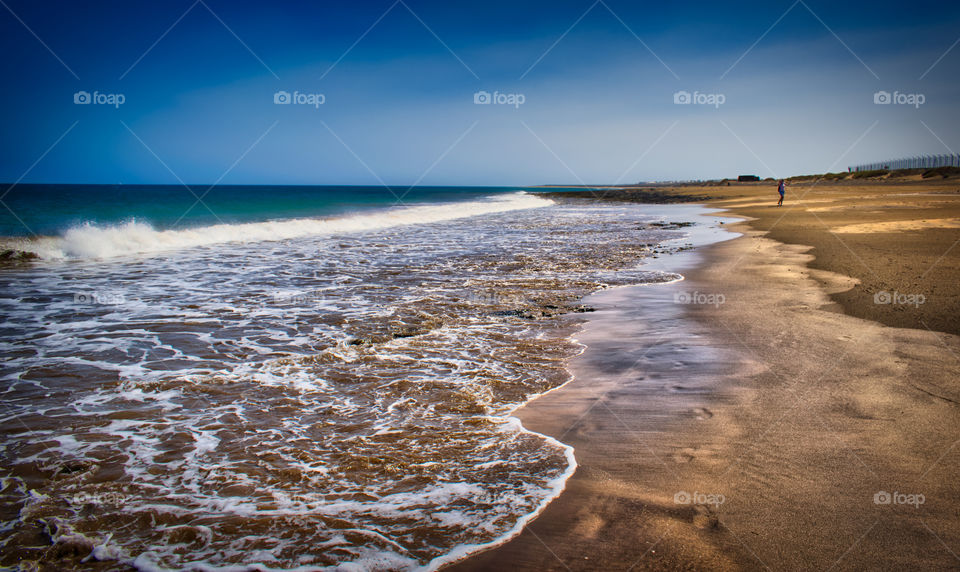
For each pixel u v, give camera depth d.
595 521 3.09
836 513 3.05
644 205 55.31
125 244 16.08
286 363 5.98
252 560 2.78
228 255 15.32
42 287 10.20
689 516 3.09
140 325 7.51
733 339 6.64
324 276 11.72
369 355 6.29
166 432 4.29
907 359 5.62
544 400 4.97
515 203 65.06
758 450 3.83
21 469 3.68
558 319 7.99
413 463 3.82
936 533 2.84
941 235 15.30
